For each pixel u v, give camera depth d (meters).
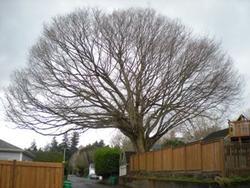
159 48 38.78
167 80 38.84
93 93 37.97
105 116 38.34
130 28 38.78
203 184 20.11
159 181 28.08
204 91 39.22
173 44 39.03
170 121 40.56
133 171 37.97
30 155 45.75
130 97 38.50
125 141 74.25
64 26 38.44
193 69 39.03
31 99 37.59
